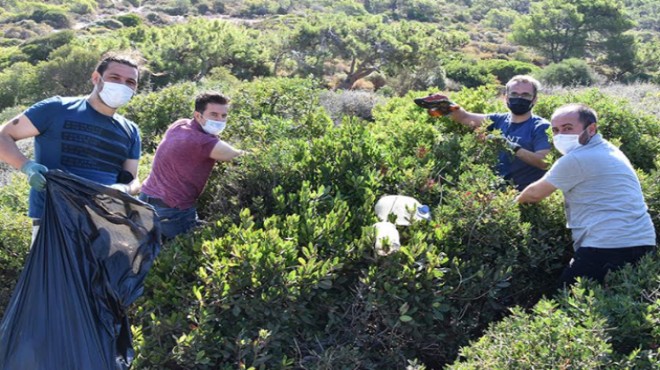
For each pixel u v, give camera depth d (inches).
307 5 4490.7
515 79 218.8
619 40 2571.4
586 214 173.0
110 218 144.3
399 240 173.5
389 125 243.9
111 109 160.2
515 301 181.3
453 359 163.2
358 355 150.7
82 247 141.3
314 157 200.1
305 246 169.8
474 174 191.6
